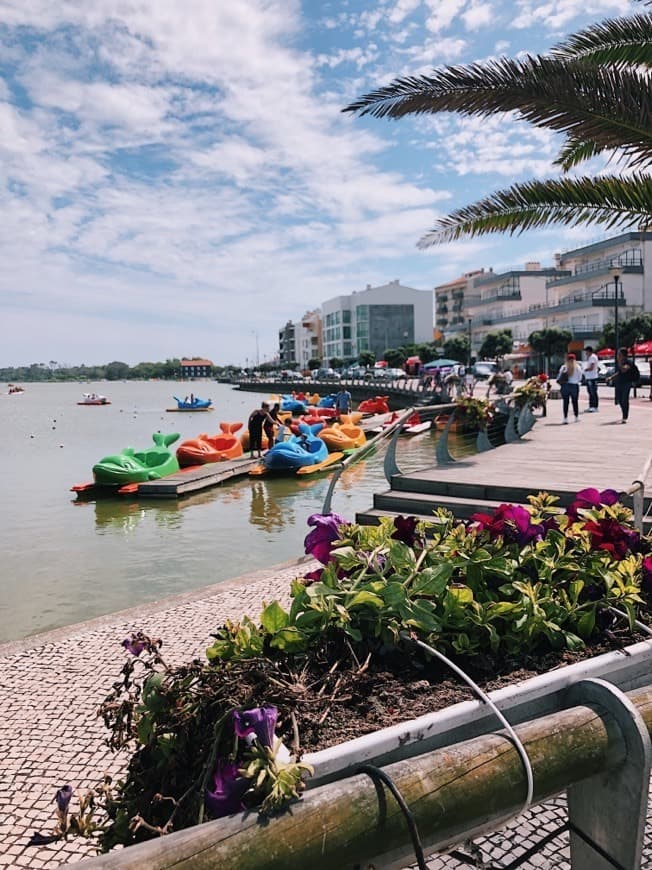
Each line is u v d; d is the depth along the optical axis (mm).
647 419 16906
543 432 14523
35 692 4285
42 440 29234
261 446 19125
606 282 58938
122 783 1644
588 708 1595
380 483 15141
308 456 16859
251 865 1075
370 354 94625
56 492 15023
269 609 1983
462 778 1309
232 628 1935
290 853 1109
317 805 1182
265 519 11680
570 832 1724
